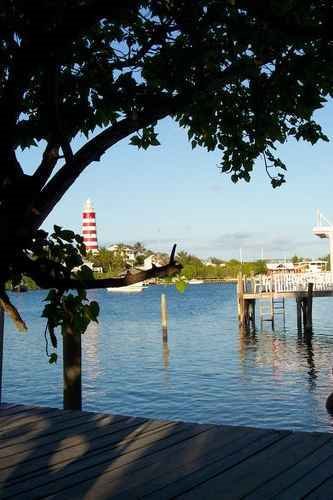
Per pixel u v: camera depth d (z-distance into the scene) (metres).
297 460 5.11
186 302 78.06
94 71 3.61
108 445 5.75
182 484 4.62
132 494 4.45
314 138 4.66
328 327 38.22
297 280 36.72
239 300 36.81
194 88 3.22
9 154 2.42
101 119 3.85
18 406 7.61
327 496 4.29
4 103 2.40
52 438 6.06
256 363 23.42
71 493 4.51
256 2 2.92
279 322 42.25
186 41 3.74
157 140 4.69
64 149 2.64
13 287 2.78
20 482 4.78
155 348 28.92
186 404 16.09
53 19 2.59
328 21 2.90
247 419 14.27
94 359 25.52
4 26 2.64
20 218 2.49
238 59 3.83
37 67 2.55
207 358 25.06
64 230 2.82
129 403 16.44
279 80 3.97
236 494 4.38
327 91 4.06
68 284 2.54
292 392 17.28
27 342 32.00
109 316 53.00
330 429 13.13
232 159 4.75
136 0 2.54
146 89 3.56
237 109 4.54
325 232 38.84
